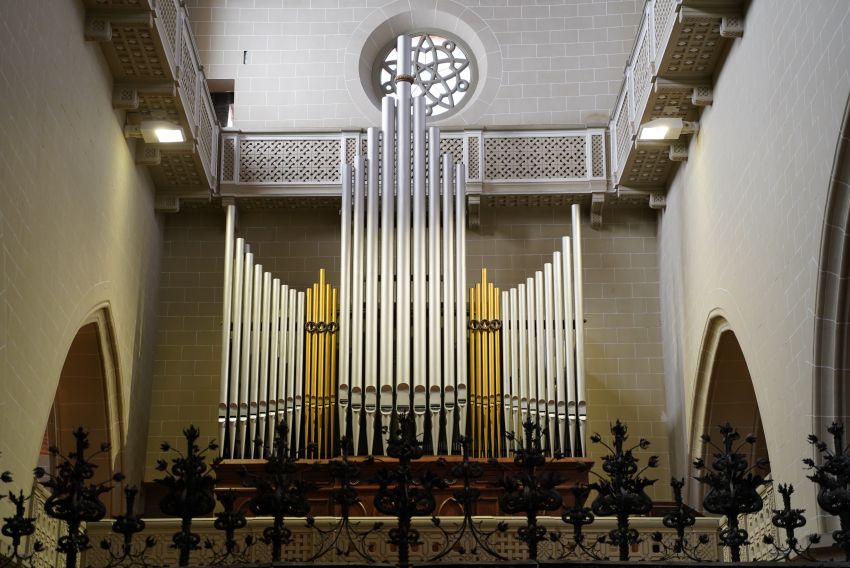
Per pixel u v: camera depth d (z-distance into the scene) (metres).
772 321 11.88
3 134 10.47
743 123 12.95
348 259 16.42
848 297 10.38
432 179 16.78
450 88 18.91
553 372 15.93
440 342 15.96
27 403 11.38
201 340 17.20
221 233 17.69
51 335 12.08
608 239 17.62
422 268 16.22
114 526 7.20
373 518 13.23
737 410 15.03
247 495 15.27
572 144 17.48
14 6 10.68
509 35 18.67
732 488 7.40
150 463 16.59
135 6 12.99
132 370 15.73
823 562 6.88
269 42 18.70
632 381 17.05
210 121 16.97
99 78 13.63
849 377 10.52
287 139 17.47
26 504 11.39
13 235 10.79
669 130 15.05
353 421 15.60
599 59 18.56
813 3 10.69
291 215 17.75
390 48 18.89
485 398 15.92
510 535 13.20
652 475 16.59
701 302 14.79
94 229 13.66
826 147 10.33
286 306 16.25
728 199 13.57
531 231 17.67
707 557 13.23
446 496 14.95
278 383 15.94
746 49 12.84
